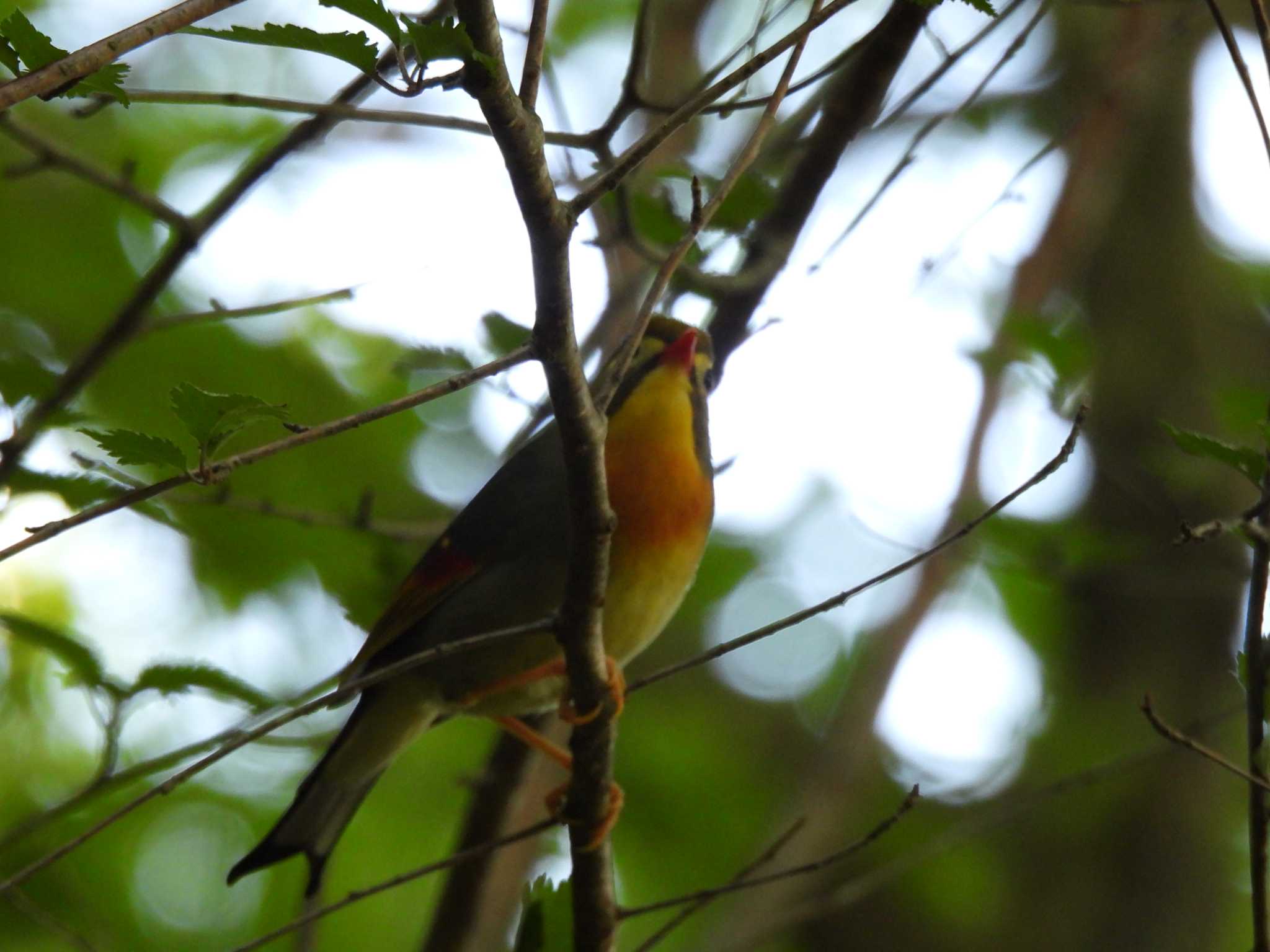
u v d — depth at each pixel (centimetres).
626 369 544
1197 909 1358
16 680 1202
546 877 717
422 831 1278
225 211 826
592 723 634
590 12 1312
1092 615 1473
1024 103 1379
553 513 811
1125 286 1551
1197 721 922
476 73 448
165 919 1180
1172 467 1248
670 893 1339
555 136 770
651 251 837
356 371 1263
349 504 1192
